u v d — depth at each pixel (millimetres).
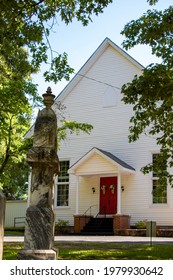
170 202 24484
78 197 26625
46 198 7465
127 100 13992
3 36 11578
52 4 11812
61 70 12297
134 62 27047
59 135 19094
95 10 11773
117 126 26969
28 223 7297
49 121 7777
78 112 28422
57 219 27484
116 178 26359
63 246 14375
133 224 25266
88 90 28469
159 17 13398
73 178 27656
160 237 21469
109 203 26156
